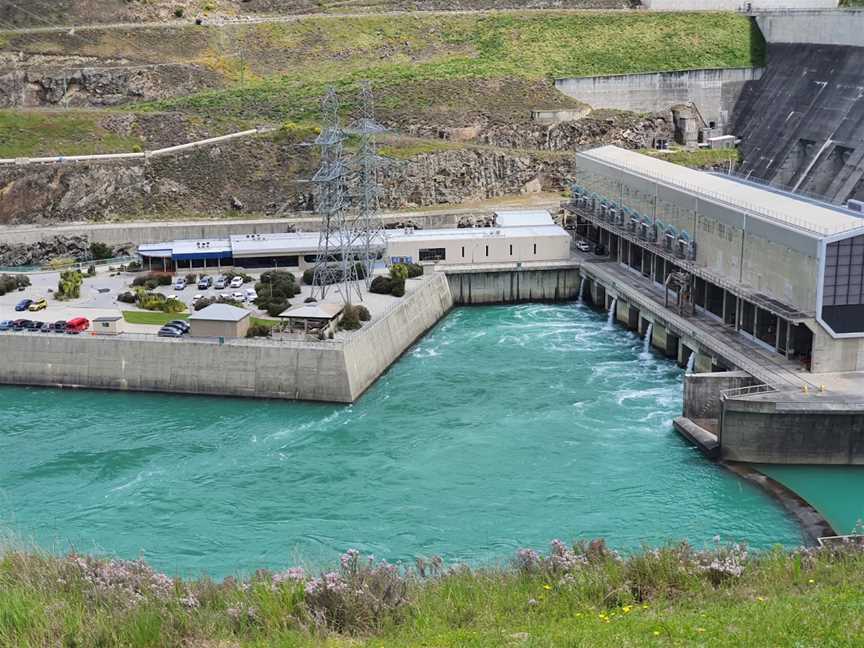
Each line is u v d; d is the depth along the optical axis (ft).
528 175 574.56
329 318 355.77
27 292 416.26
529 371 365.40
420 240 458.50
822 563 168.76
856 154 537.65
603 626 133.18
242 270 444.96
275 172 547.90
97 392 357.20
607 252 486.79
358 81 647.15
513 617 146.41
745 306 349.20
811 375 304.71
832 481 270.26
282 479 277.64
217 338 349.82
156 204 532.73
